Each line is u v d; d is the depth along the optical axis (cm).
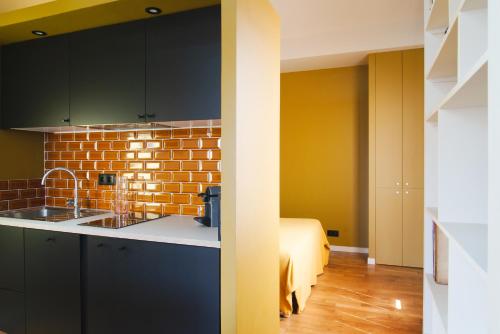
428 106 188
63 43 227
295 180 497
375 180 413
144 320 178
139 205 247
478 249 97
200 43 189
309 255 312
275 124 214
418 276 368
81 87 221
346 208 475
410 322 259
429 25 182
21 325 213
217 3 184
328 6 340
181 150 235
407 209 402
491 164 70
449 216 139
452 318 124
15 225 213
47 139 280
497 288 67
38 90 236
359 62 450
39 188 278
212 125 225
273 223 211
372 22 385
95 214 239
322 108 483
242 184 163
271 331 206
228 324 157
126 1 181
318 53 420
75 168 270
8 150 255
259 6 186
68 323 197
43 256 205
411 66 397
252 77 176
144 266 178
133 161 250
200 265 166
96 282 190
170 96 196
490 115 70
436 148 188
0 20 214
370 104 413
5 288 218
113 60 212
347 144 474
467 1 99
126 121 209
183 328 169
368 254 422
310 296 310
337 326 253
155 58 200
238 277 159
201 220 199
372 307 286
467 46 104
